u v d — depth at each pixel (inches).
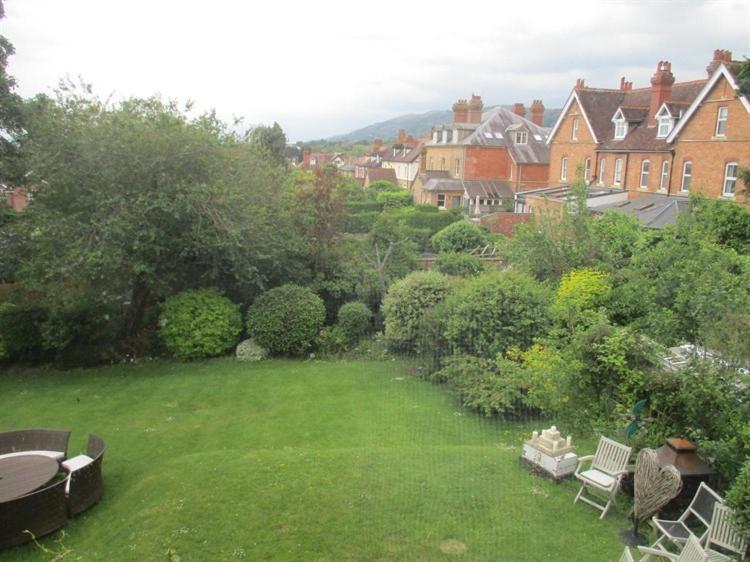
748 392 278.4
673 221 810.2
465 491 258.4
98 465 334.0
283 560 242.8
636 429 307.4
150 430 437.1
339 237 730.8
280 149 1744.6
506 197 1797.5
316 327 605.6
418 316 391.5
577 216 600.7
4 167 598.9
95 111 584.7
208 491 309.0
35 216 569.9
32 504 295.3
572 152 1428.4
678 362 328.8
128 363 613.6
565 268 563.2
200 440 414.0
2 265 603.5
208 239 598.5
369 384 397.4
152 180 588.7
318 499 278.7
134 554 267.1
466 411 323.0
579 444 313.0
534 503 256.1
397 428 314.2
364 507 261.4
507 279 383.9
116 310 630.5
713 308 347.6
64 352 603.2
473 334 346.3
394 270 697.6
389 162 2763.3
